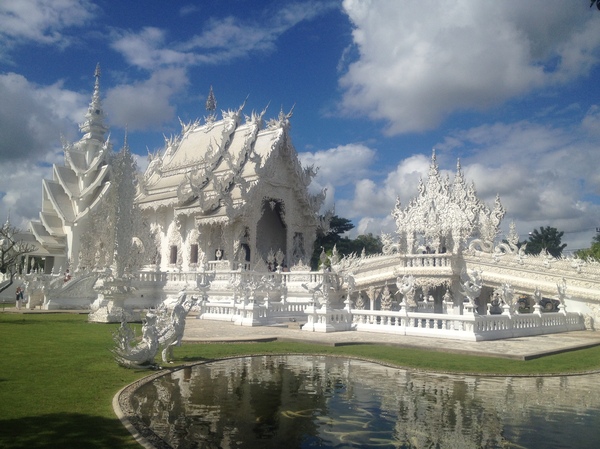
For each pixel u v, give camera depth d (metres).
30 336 18.89
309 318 23.22
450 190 37.41
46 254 56.56
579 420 9.59
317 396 11.02
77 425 8.03
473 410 10.19
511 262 32.62
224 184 38.94
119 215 25.83
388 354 16.62
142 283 36.78
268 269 40.47
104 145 60.53
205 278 30.88
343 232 77.44
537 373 14.05
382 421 9.30
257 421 9.07
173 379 12.30
